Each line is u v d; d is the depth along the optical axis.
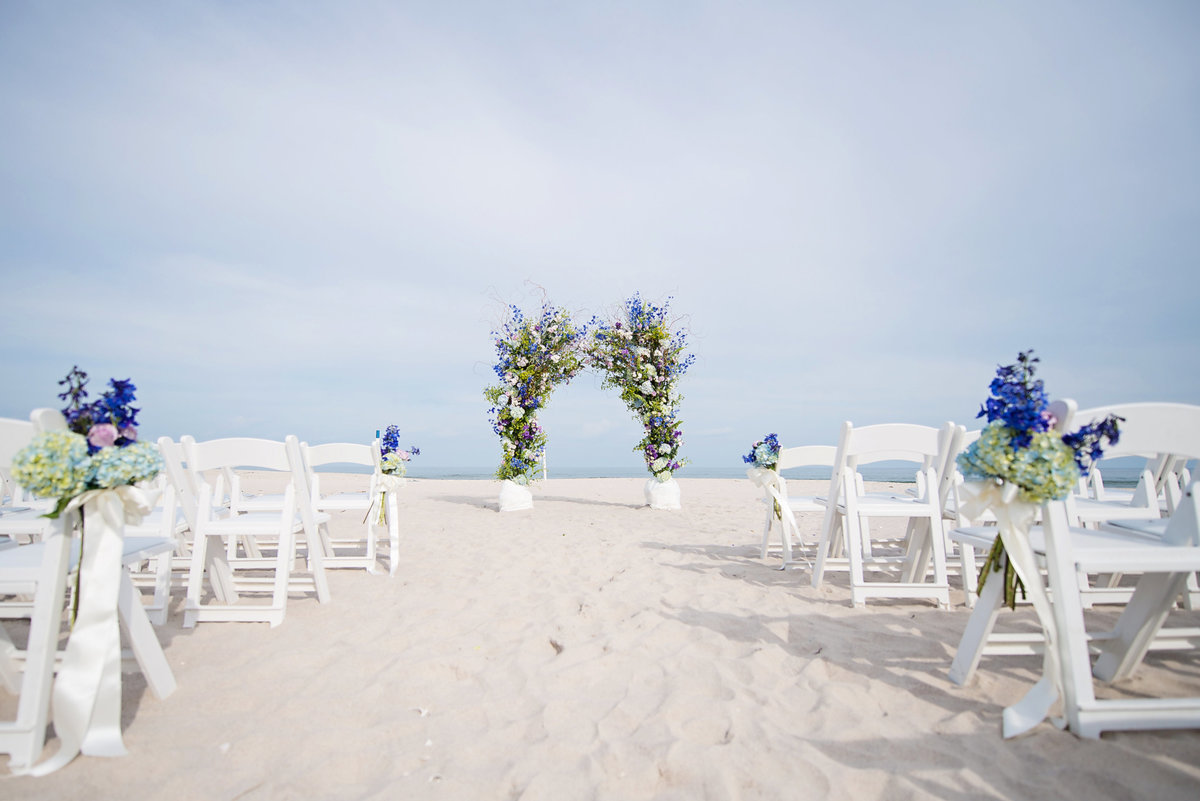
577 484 19.02
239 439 3.88
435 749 2.34
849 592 4.37
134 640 2.62
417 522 8.44
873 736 2.34
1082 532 2.69
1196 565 2.24
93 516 2.35
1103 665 2.70
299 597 4.34
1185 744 2.14
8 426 2.24
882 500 4.61
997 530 2.77
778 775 2.12
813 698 2.69
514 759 2.26
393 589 4.57
